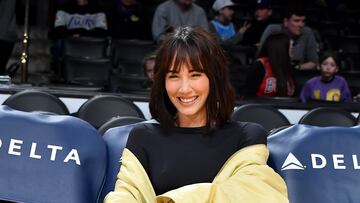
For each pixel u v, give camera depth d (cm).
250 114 395
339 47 833
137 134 246
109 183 257
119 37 728
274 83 537
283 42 541
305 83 601
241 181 228
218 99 242
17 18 784
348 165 256
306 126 265
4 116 258
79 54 692
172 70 240
